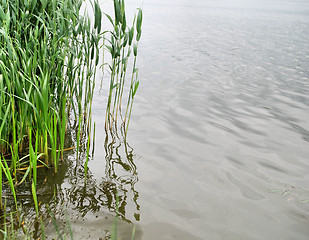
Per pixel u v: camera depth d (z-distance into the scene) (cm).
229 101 675
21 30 426
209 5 3497
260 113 615
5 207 308
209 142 490
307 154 463
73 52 454
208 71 908
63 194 343
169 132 520
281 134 528
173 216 321
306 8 3459
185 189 370
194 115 593
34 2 408
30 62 370
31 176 368
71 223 300
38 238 276
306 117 603
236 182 388
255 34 1606
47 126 369
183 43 1313
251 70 934
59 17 433
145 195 354
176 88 747
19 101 379
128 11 2336
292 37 1544
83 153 436
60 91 467
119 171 399
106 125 513
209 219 320
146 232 296
